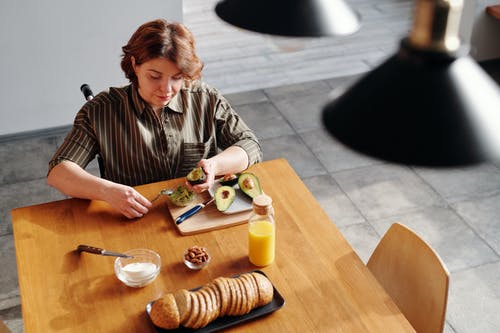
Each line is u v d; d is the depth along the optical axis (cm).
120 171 210
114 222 187
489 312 251
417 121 67
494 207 311
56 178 196
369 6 585
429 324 170
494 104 67
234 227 185
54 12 345
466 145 65
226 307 150
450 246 285
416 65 69
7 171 344
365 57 482
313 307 157
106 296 160
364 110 70
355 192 323
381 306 157
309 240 180
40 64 358
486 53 459
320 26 110
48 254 175
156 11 365
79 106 380
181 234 182
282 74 454
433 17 67
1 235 293
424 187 326
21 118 371
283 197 198
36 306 157
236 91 430
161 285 163
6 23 339
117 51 370
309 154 357
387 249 184
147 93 194
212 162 200
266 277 159
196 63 191
